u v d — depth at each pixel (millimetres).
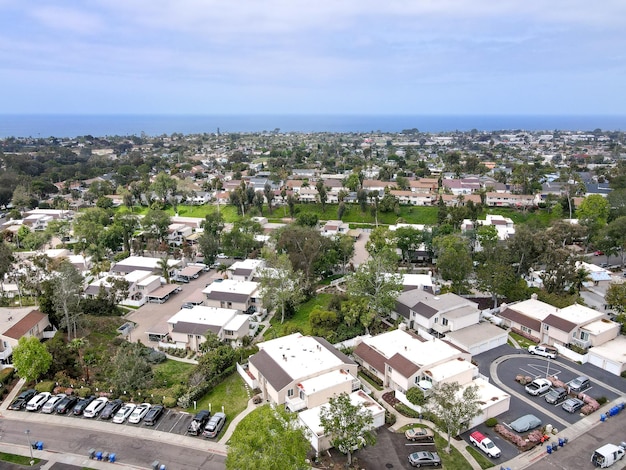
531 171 184500
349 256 100688
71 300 68750
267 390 51094
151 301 86312
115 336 70938
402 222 140875
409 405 49156
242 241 109062
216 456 42031
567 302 70250
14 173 189250
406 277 85250
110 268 100375
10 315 66312
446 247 92688
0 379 53750
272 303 77062
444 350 55781
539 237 80625
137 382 52438
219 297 81250
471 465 40281
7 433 45500
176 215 155750
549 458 41156
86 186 199375
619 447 40906
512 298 74750
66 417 48281
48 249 117375
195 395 51156
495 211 144750
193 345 68062
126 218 132000
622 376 54906
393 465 40375
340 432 39250
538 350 60594
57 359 56438
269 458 32656
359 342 62219
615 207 124750
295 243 91062
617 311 69688
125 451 42750
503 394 48625
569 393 51000
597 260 103375
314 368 51281
